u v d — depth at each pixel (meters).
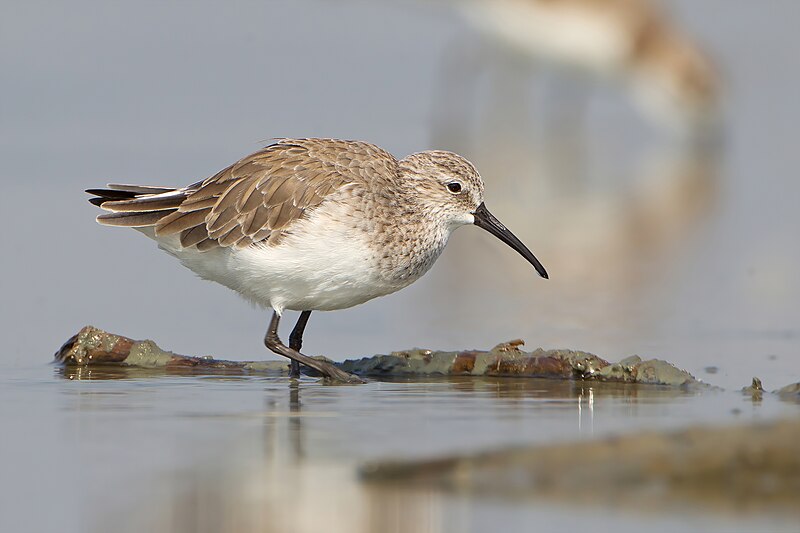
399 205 12.19
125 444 9.10
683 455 8.05
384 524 7.34
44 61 28.89
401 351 12.45
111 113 26.17
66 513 7.61
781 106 31.91
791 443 8.19
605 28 28.28
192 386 11.38
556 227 20.23
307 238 11.70
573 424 9.57
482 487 7.82
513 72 28.95
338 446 8.97
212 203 11.98
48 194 19.89
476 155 26.14
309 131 24.64
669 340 13.52
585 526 7.17
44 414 10.09
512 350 12.21
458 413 10.12
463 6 27.34
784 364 12.36
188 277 16.28
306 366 12.41
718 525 7.12
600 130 31.42
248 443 9.10
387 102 27.95
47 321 14.05
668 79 29.16
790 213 21.11
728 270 17.30
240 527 7.36
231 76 29.02
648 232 19.88
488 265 17.95
